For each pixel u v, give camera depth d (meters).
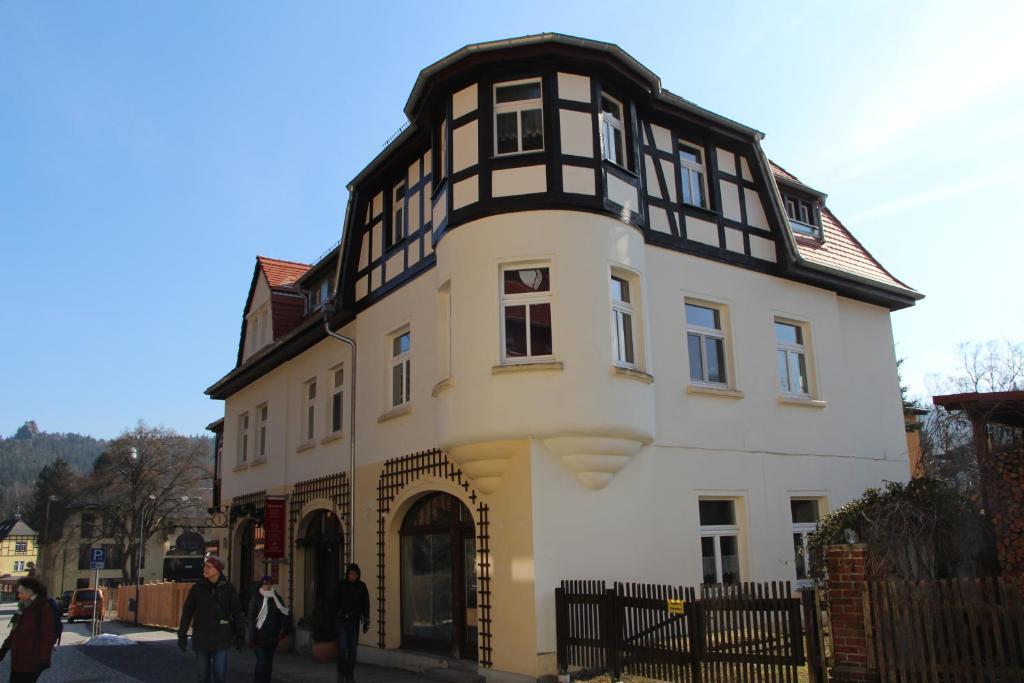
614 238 11.74
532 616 10.52
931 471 11.05
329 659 14.86
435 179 13.21
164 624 29.05
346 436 16.30
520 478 11.01
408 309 14.40
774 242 15.05
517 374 11.00
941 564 9.16
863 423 15.95
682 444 12.66
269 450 20.48
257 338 22.83
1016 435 10.77
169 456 59.62
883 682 7.48
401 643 13.88
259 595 10.13
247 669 13.92
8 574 88.88
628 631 9.60
